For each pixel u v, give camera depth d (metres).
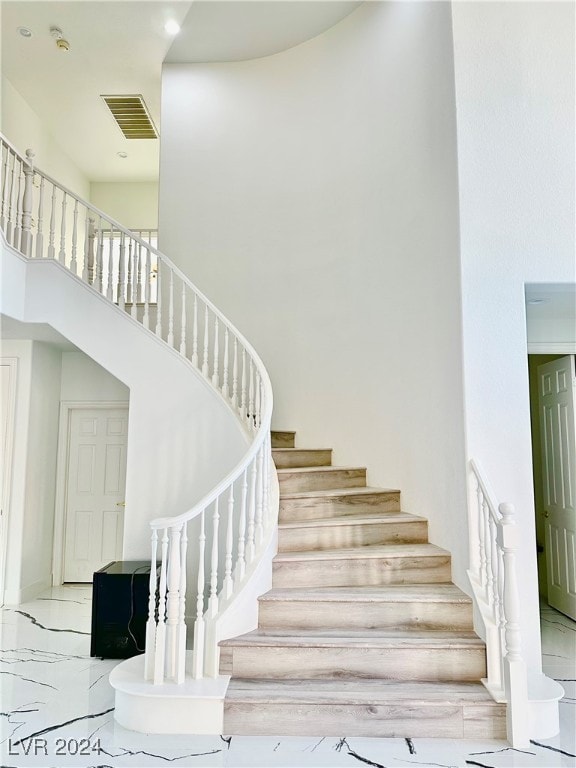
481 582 3.07
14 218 4.43
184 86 5.75
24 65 5.73
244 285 5.40
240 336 4.43
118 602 3.64
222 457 4.33
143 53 5.57
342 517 3.89
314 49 5.35
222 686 2.72
